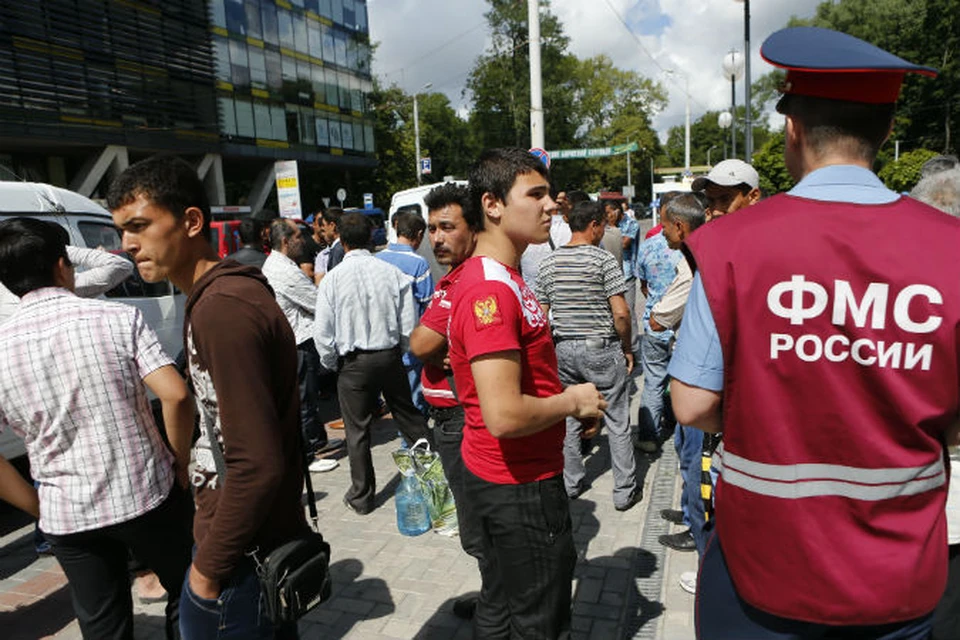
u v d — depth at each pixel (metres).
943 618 1.79
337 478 4.80
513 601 1.96
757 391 1.18
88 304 2.17
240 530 1.49
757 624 1.28
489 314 1.71
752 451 1.20
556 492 1.92
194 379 1.62
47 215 4.75
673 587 3.11
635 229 9.06
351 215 4.15
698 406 1.26
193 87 24.52
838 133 1.23
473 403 1.95
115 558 2.23
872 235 1.13
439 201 3.07
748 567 1.24
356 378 4.02
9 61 17.66
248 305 1.53
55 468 2.10
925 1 38.69
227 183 31.92
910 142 43.34
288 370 1.65
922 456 1.13
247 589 1.64
